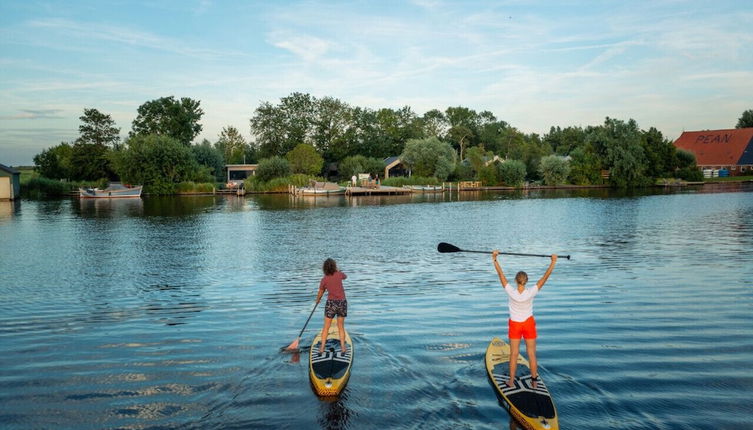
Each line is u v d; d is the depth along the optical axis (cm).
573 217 3462
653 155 8325
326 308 888
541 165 8388
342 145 10331
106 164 8044
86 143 8088
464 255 2023
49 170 8175
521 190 7806
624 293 1311
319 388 723
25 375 819
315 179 7869
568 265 1731
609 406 687
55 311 1222
